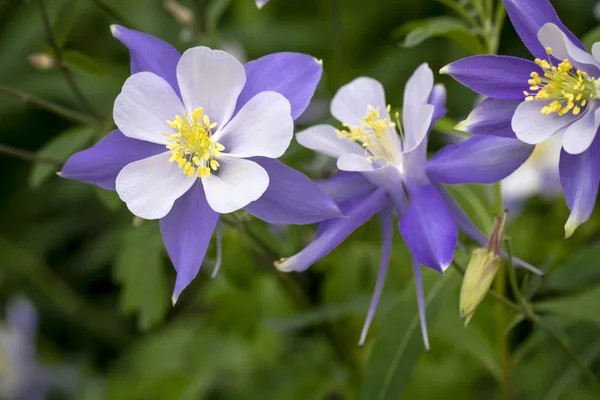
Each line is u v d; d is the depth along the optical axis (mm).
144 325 601
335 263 630
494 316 588
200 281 690
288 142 474
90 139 614
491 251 486
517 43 752
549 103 475
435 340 622
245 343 672
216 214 481
